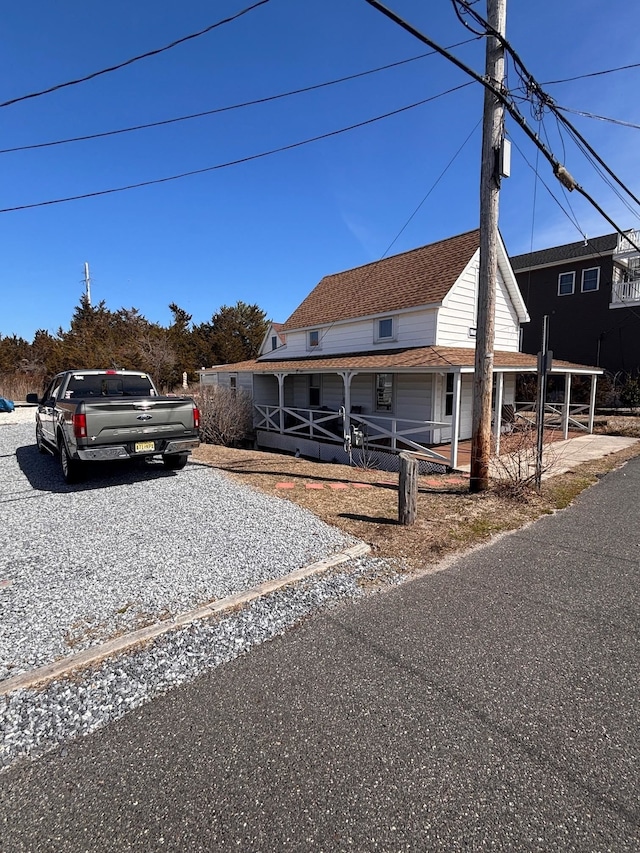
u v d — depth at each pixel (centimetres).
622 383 2066
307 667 268
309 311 1747
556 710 232
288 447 1404
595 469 880
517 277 2478
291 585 377
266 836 166
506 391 1451
